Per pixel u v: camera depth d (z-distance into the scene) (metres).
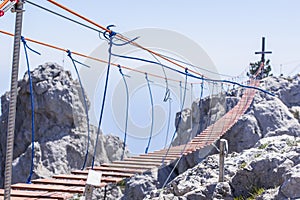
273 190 10.82
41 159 46.06
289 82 44.34
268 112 38.62
